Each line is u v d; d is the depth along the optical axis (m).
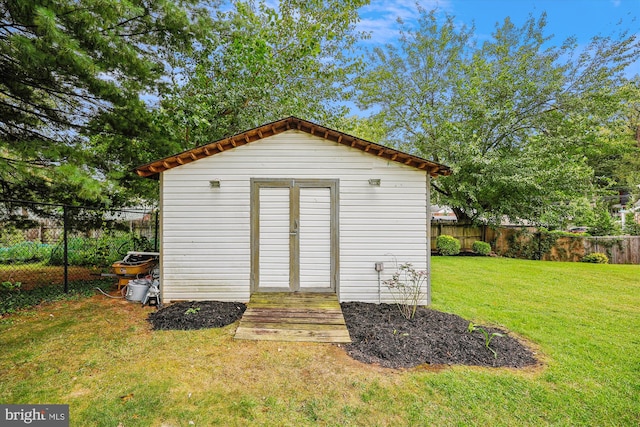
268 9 9.44
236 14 8.70
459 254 12.62
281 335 3.85
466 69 13.11
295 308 4.68
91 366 3.11
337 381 2.88
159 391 2.69
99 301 5.34
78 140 6.57
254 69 8.27
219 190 5.35
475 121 12.58
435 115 13.45
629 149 12.55
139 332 3.99
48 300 5.27
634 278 7.84
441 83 13.94
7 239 8.02
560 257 11.65
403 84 14.50
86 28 4.58
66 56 4.30
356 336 3.88
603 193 13.61
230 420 2.36
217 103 8.06
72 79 5.27
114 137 6.72
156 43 6.57
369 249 5.40
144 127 6.45
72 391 2.68
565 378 2.97
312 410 2.48
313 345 3.63
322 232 5.41
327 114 10.86
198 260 5.32
